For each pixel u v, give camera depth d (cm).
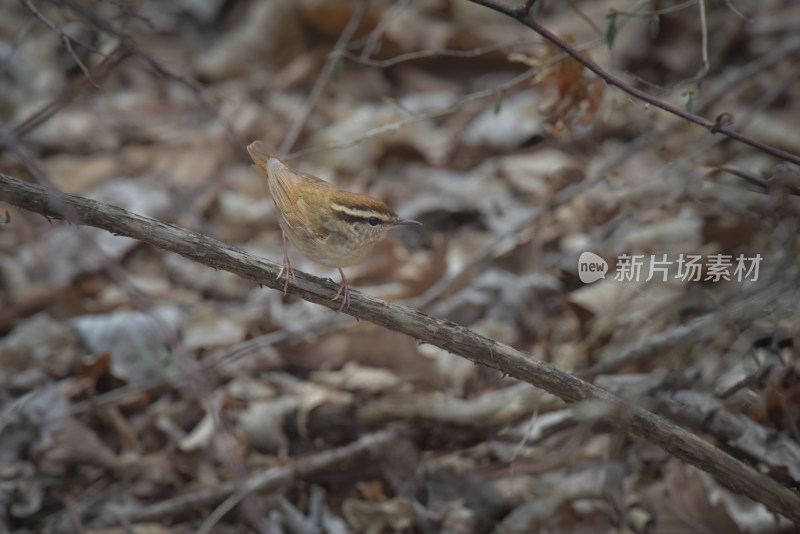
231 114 1672
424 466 921
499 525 869
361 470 926
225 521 891
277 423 1000
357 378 1030
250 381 1075
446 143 1564
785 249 775
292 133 1240
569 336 1098
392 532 878
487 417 919
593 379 896
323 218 799
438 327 662
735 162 1327
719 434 817
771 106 1428
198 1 1973
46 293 1210
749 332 838
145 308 540
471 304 1170
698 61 1573
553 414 929
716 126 670
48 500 934
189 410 1038
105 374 1064
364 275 1259
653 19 798
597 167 1273
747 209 952
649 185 1173
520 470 920
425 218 1385
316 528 883
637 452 940
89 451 971
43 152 1612
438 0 1798
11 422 983
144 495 944
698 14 1608
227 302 1288
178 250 650
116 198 1470
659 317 959
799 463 776
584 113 875
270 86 1788
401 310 669
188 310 1241
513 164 1452
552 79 862
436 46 1745
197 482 943
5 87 1716
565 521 860
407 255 1308
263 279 667
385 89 1752
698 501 839
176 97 1758
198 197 1501
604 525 852
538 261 1223
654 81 1560
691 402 827
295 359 1103
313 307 1218
